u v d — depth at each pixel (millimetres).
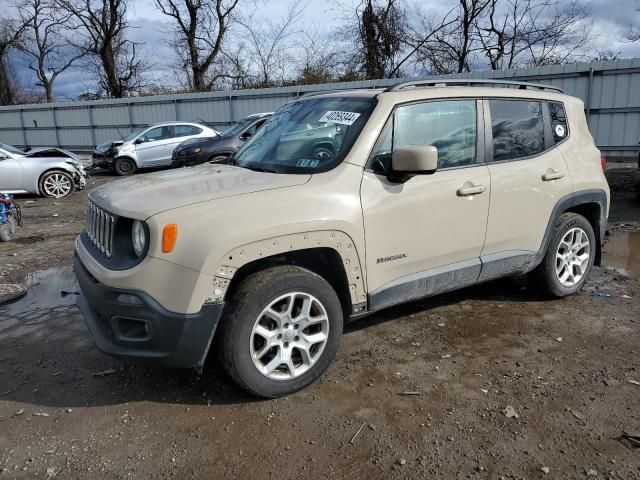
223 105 23625
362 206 3389
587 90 15180
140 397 3326
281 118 4395
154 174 4004
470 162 4004
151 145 17594
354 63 26781
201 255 2879
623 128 14852
